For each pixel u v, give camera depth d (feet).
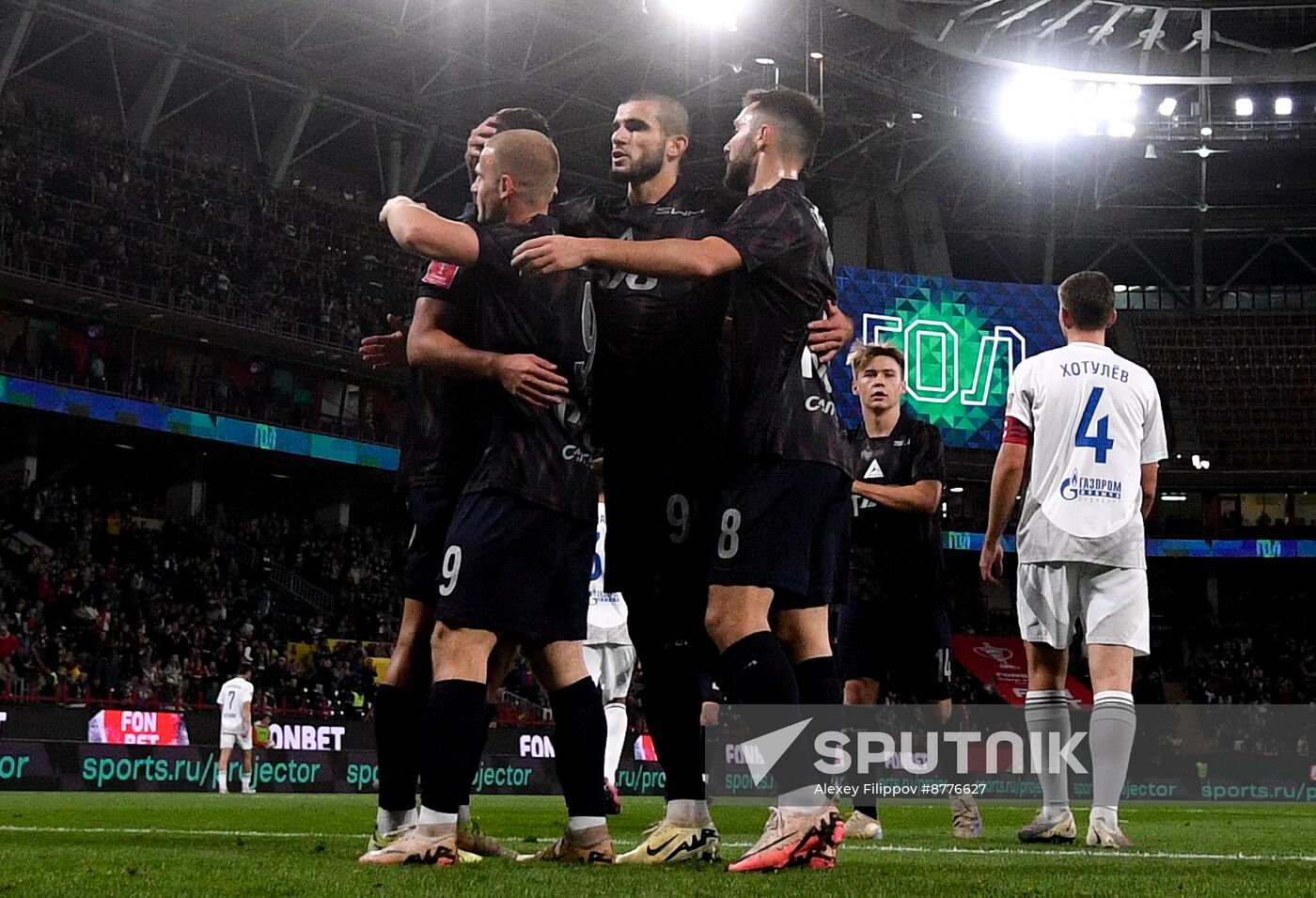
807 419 14.10
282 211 114.01
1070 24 123.44
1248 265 149.38
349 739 69.15
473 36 112.78
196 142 121.08
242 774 60.54
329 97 116.57
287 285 109.29
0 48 98.89
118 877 11.19
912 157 137.59
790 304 13.93
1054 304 121.49
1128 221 146.92
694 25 109.29
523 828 25.61
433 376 15.66
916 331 118.62
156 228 102.58
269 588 100.73
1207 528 132.98
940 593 24.82
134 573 89.20
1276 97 131.95
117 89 108.06
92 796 48.37
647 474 15.37
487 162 15.20
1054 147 133.18
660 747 15.43
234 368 107.34
